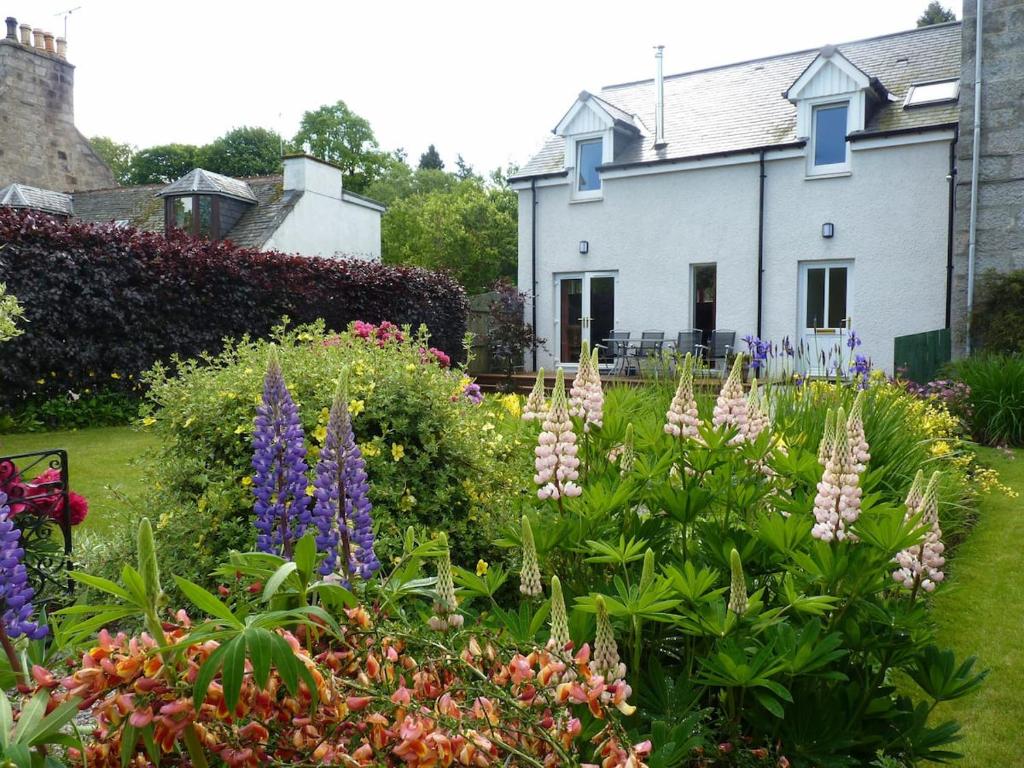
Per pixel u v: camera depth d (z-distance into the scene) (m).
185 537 3.51
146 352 11.16
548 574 2.58
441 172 52.31
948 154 13.10
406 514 3.69
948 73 14.54
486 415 4.50
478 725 1.30
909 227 13.48
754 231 14.82
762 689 2.16
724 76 17.88
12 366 9.74
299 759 1.19
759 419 3.22
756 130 15.34
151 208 21.05
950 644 3.77
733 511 3.00
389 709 1.26
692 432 2.78
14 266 9.84
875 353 13.85
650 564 1.89
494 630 1.80
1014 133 11.06
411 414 3.88
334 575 1.66
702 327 15.76
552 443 2.60
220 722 1.15
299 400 3.77
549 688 1.39
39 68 22.34
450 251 39.06
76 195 22.48
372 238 21.66
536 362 17.33
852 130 13.93
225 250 12.25
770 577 2.66
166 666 1.09
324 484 1.81
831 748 2.11
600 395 3.04
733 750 2.11
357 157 48.84
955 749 2.87
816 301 14.53
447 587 1.62
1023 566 4.83
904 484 4.68
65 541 3.61
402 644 1.47
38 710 1.02
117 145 48.47
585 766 1.32
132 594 1.09
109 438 9.02
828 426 2.81
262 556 1.28
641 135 16.91
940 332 12.03
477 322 17.33
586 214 16.58
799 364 13.97
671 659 2.51
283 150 46.69
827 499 2.25
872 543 2.21
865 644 2.25
